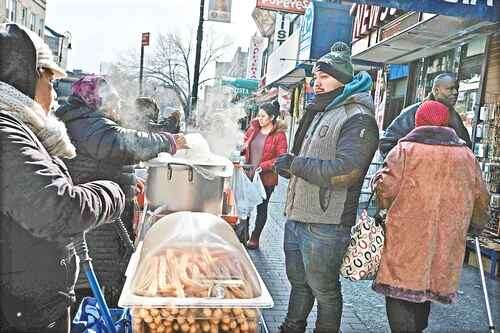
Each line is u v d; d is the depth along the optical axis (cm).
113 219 138
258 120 254
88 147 191
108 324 166
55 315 134
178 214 184
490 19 221
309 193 204
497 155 295
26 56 128
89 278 163
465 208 197
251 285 156
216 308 146
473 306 252
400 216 197
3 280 125
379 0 215
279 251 265
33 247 125
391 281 199
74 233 120
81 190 122
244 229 264
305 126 218
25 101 123
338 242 201
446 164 194
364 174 198
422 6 218
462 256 202
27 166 111
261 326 171
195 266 157
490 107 290
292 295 219
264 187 263
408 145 198
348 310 249
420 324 214
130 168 214
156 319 145
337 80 202
